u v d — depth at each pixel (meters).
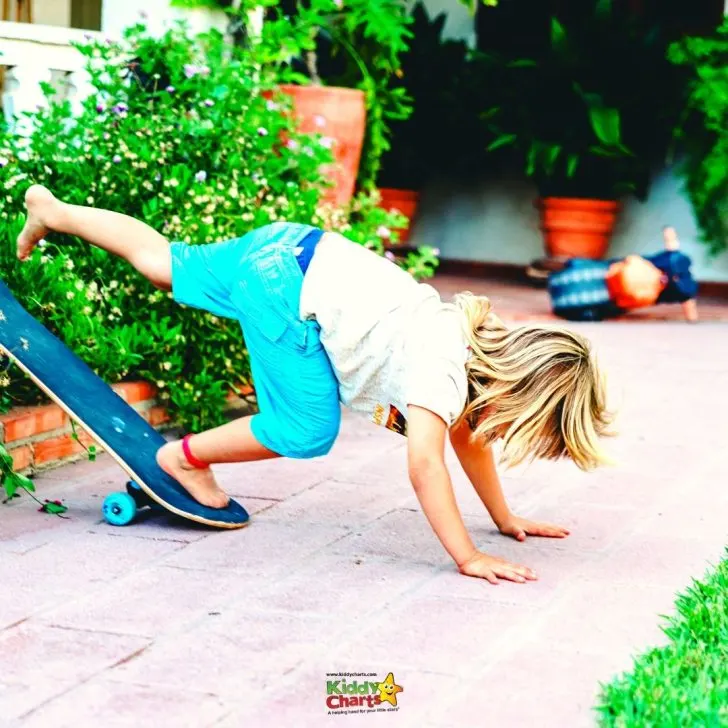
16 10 8.06
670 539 3.70
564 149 9.11
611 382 6.00
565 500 4.12
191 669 2.66
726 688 2.49
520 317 7.82
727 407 5.56
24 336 3.68
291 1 8.41
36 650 2.74
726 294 9.25
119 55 5.73
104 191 4.99
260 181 5.45
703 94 8.54
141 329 4.67
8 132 5.39
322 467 4.50
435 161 10.00
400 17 7.47
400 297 3.33
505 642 2.85
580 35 9.19
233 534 3.66
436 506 3.25
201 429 4.86
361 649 2.79
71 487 4.12
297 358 3.40
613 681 2.58
